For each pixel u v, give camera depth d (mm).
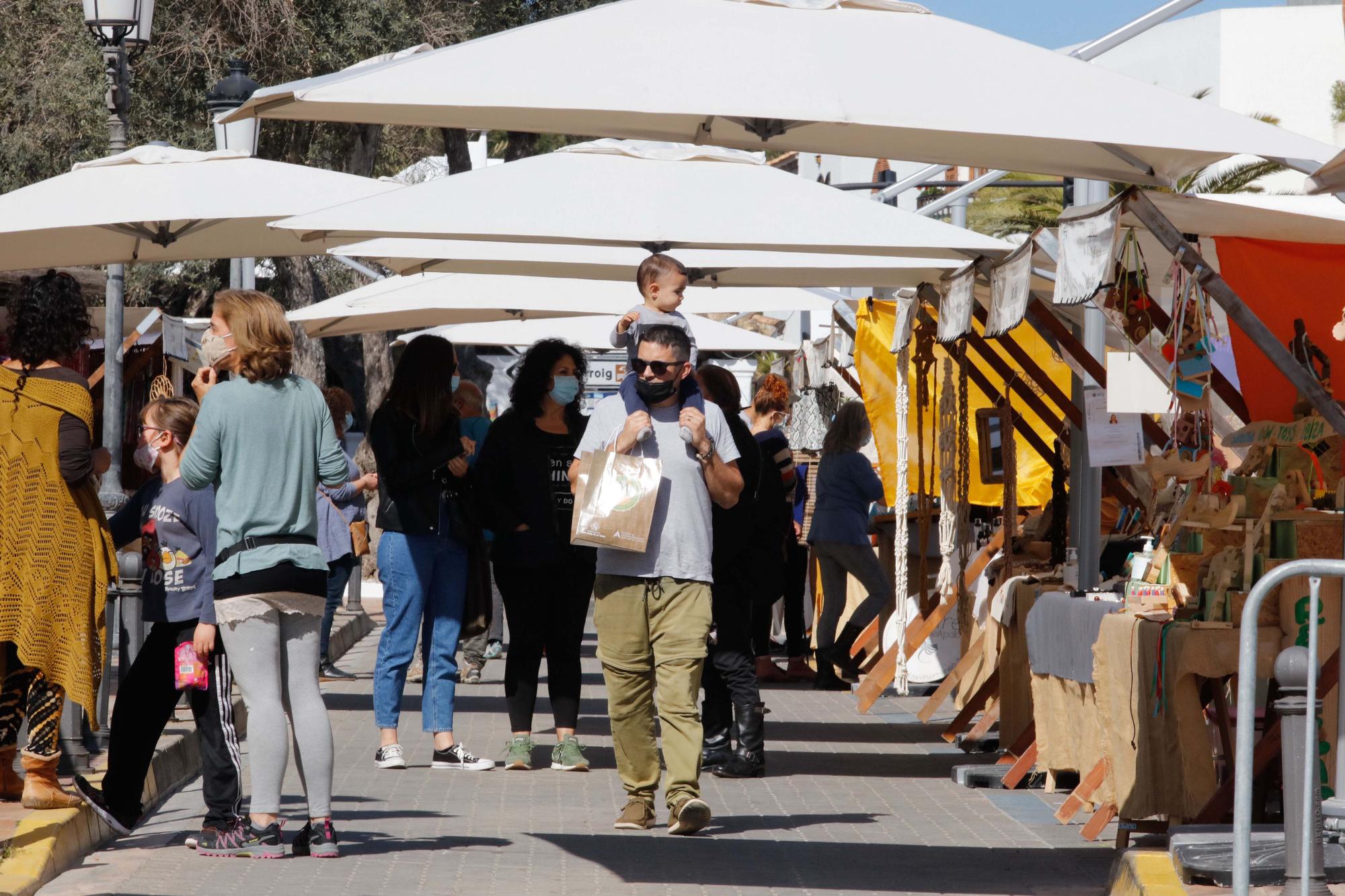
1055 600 15359
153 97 46000
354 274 54125
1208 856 10734
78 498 12703
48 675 12477
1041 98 10414
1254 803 12266
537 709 23281
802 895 11789
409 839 13578
